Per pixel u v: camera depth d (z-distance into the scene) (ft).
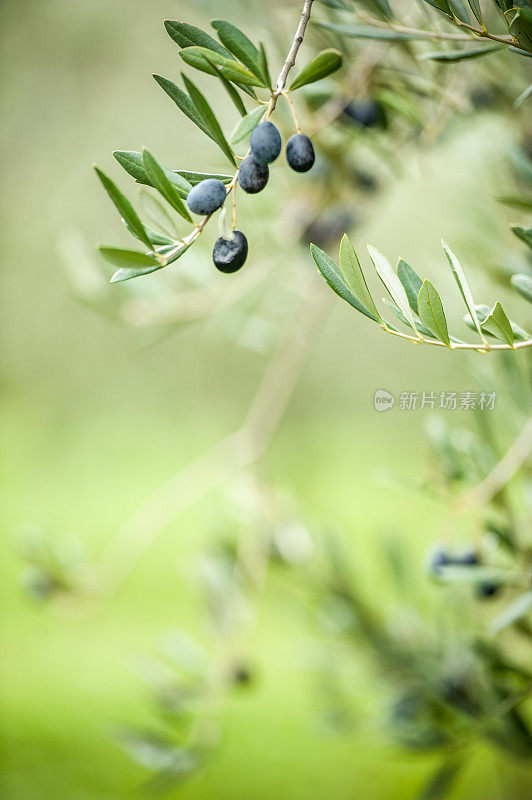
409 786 15.43
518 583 4.54
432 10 4.52
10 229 22.48
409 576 5.97
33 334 24.30
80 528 24.22
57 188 21.65
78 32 19.88
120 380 24.64
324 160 5.44
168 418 24.90
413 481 4.70
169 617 20.61
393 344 9.18
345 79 4.88
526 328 4.67
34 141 21.61
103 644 19.86
